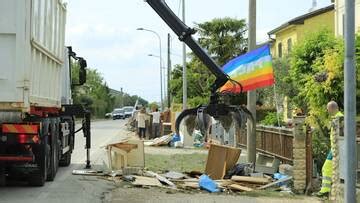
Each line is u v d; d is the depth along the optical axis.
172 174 14.57
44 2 12.13
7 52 10.65
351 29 6.75
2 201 10.97
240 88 10.29
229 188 12.68
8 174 13.40
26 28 10.65
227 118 9.68
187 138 26.44
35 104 11.68
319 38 21.73
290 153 15.16
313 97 16.47
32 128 11.77
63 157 17.31
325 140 14.21
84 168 16.88
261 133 18.59
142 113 34.06
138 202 11.00
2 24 10.59
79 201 11.07
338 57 16.14
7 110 10.88
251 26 16.39
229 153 14.46
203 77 52.09
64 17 15.60
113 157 15.48
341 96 16.17
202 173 14.90
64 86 17.53
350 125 6.77
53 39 13.68
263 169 14.94
